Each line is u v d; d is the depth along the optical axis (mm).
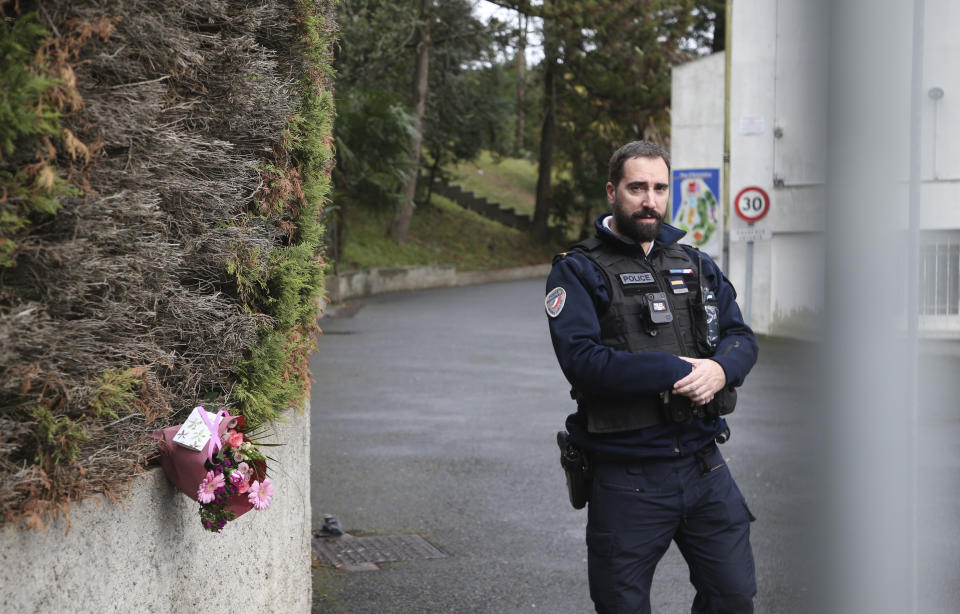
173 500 2738
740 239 14117
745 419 8531
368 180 22406
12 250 2119
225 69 3070
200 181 2859
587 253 3146
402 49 23672
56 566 2225
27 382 2131
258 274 3279
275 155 3453
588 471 3139
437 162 36281
